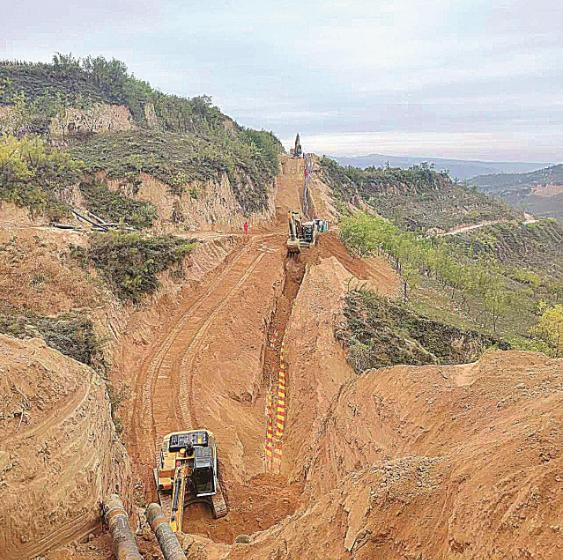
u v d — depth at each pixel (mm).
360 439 18609
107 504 14430
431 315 41094
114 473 16828
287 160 110500
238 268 42250
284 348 34625
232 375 28812
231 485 20797
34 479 12984
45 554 12773
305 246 48125
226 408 26125
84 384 16516
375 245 53219
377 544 10656
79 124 72250
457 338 36688
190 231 50562
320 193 88625
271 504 20062
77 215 43625
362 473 13422
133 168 52344
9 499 12328
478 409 15469
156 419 23594
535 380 16031
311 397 26984
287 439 25781
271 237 50781
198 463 18781
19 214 39406
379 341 30938
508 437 10875
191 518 18938
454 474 10734
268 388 30734
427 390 17656
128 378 26312
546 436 9773
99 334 26641
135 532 15492
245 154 78312
